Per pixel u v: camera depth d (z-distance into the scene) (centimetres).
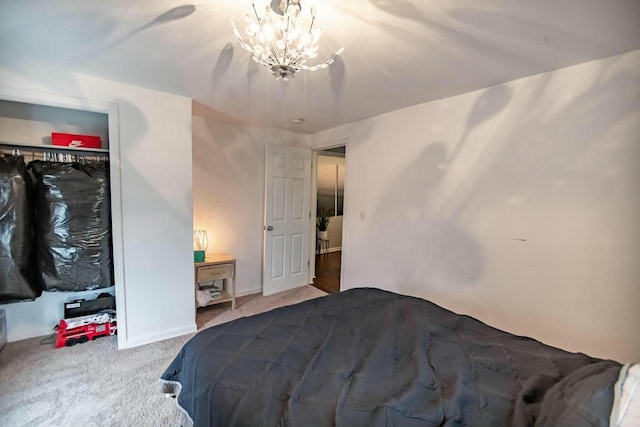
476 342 136
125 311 238
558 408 79
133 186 237
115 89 224
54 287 233
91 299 266
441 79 208
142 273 245
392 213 294
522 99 203
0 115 231
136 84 228
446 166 248
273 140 381
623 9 126
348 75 204
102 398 180
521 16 134
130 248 238
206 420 104
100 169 244
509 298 214
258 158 373
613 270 171
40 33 156
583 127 178
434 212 258
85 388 188
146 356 227
